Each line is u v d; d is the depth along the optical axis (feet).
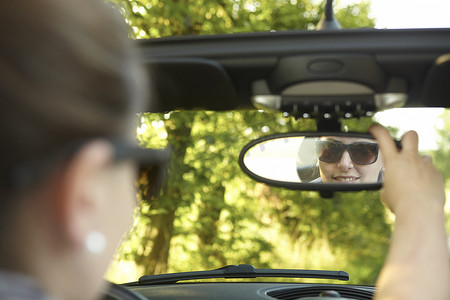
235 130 23.86
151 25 21.89
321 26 4.70
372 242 27.68
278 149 4.37
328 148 4.12
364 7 27.68
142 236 22.17
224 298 6.14
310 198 26.73
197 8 23.25
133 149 1.66
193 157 22.45
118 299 4.50
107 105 1.57
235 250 23.65
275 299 6.20
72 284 1.59
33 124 1.47
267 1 24.70
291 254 27.53
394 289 2.20
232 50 3.56
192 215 23.06
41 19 1.49
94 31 1.57
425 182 2.44
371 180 4.12
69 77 1.50
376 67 3.49
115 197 1.67
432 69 3.46
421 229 2.30
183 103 4.04
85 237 1.55
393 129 21.22
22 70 1.46
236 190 24.94
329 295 5.72
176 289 6.49
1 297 1.47
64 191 1.51
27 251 1.53
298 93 3.65
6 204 1.50
